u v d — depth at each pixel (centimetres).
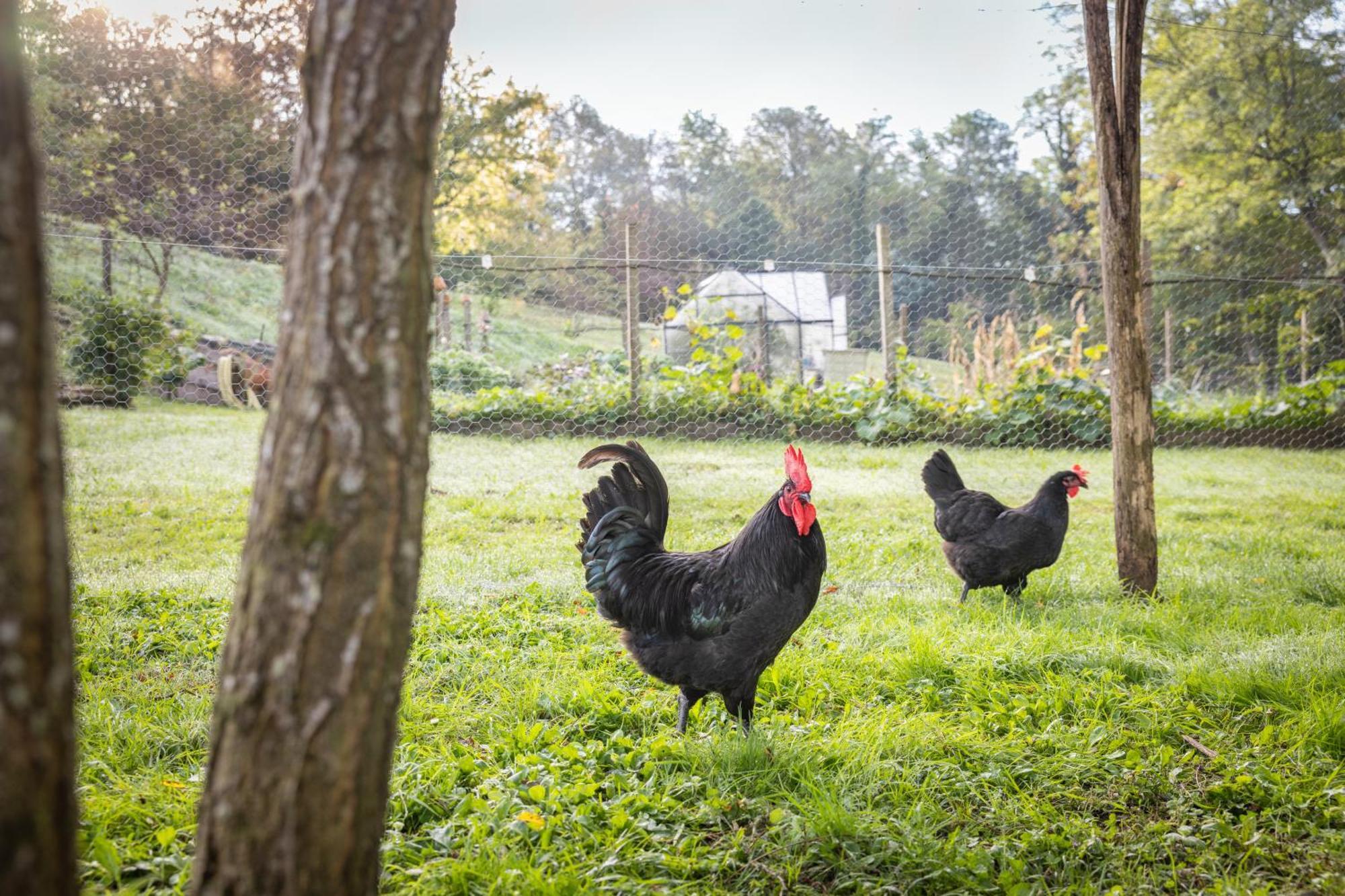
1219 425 1719
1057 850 374
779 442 1611
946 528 755
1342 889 341
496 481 1209
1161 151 2659
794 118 2547
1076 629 653
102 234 1673
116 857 322
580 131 2348
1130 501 756
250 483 1112
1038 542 721
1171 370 2200
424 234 222
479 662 570
